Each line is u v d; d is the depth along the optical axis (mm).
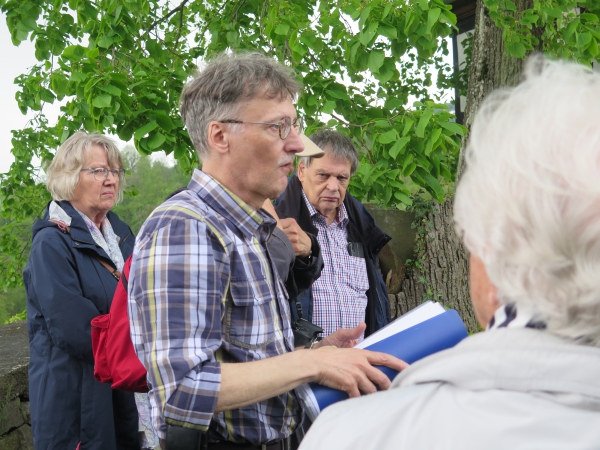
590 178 610
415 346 1302
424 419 649
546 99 683
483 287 734
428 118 3482
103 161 2602
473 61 4863
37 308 2346
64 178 2533
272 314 1450
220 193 1452
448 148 3867
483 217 680
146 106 3980
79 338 2199
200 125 1507
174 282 1268
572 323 625
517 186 649
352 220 2881
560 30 4340
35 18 5129
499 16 4164
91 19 4809
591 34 4098
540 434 583
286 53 4609
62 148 2604
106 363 1598
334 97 4098
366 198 4051
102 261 2488
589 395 583
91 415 2248
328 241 2768
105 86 3752
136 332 1332
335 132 2799
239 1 5617
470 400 631
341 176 2721
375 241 2893
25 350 3496
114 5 4480
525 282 643
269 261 1540
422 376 685
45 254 2305
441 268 4383
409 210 4445
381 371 1275
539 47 4934
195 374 1233
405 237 4422
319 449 691
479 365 631
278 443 1438
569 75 711
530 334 637
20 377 3137
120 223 2826
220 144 1481
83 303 2254
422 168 3816
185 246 1294
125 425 2400
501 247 657
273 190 1496
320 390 1280
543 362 601
